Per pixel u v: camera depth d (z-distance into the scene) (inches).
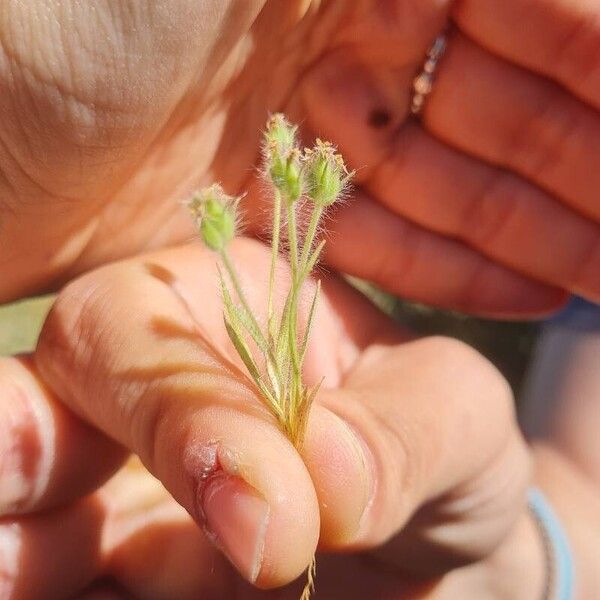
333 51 9.3
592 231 10.2
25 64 7.8
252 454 6.3
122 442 7.3
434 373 8.2
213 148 9.1
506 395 8.5
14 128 8.1
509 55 9.5
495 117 9.7
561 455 11.8
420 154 9.9
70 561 8.6
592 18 9.1
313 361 8.7
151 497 9.2
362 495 6.7
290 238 6.5
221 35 8.3
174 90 8.3
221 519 6.2
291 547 6.2
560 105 9.6
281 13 8.7
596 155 9.7
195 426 6.5
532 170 9.9
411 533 8.5
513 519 9.1
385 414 7.4
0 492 7.9
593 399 12.2
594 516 10.9
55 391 7.9
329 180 6.6
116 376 7.2
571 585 10.0
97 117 8.1
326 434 6.6
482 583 9.6
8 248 8.9
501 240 10.3
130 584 9.0
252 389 6.9
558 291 10.7
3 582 8.3
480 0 9.2
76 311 7.7
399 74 9.6
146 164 8.9
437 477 7.6
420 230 10.3
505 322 18.3
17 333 16.2
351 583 9.1
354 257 10.4
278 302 8.5
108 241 9.4
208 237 6.4
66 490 8.2
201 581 9.0
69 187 8.6
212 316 8.1
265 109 9.3
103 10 7.7
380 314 9.3
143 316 7.4
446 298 10.6
